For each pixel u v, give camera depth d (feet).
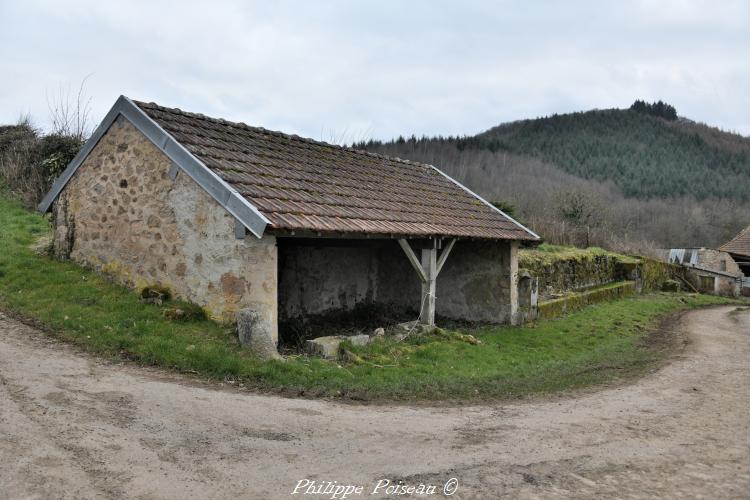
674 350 36.09
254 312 23.15
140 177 28.73
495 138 275.39
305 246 36.27
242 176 26.58
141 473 12.54
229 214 25.05
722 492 13.50
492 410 20.13
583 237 88.48
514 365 28.53
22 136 57.52
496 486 13.21
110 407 16.37
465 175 181.37
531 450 15.88
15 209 43.93
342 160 38.52
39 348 21.34
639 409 21.30
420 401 20.65
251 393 19.31
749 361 32.55
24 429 14.19
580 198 112.47
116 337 22.76
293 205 25.82
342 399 19.85
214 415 16.67
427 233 30.76
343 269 39.34
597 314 50.96
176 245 27.20
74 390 17.47
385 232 27.63
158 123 27.99
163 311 25.57
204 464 13.28
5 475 11.84
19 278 28.99
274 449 14.55
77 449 13.39
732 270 109.70
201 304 26.20
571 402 22.04
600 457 15.61
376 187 35.70
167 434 14.87
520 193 153.99
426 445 15.74
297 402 18.85
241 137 32.63
